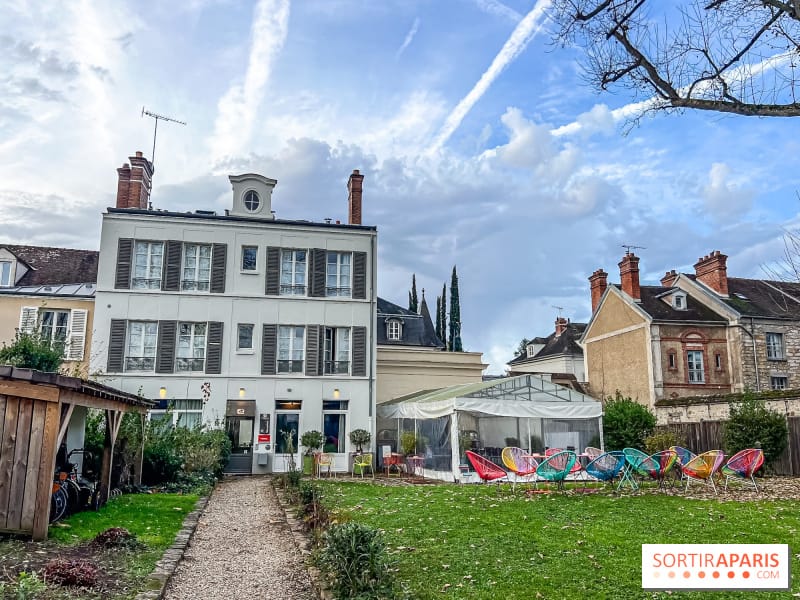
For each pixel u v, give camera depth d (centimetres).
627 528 952
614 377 3281
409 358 2934
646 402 2980
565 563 739
